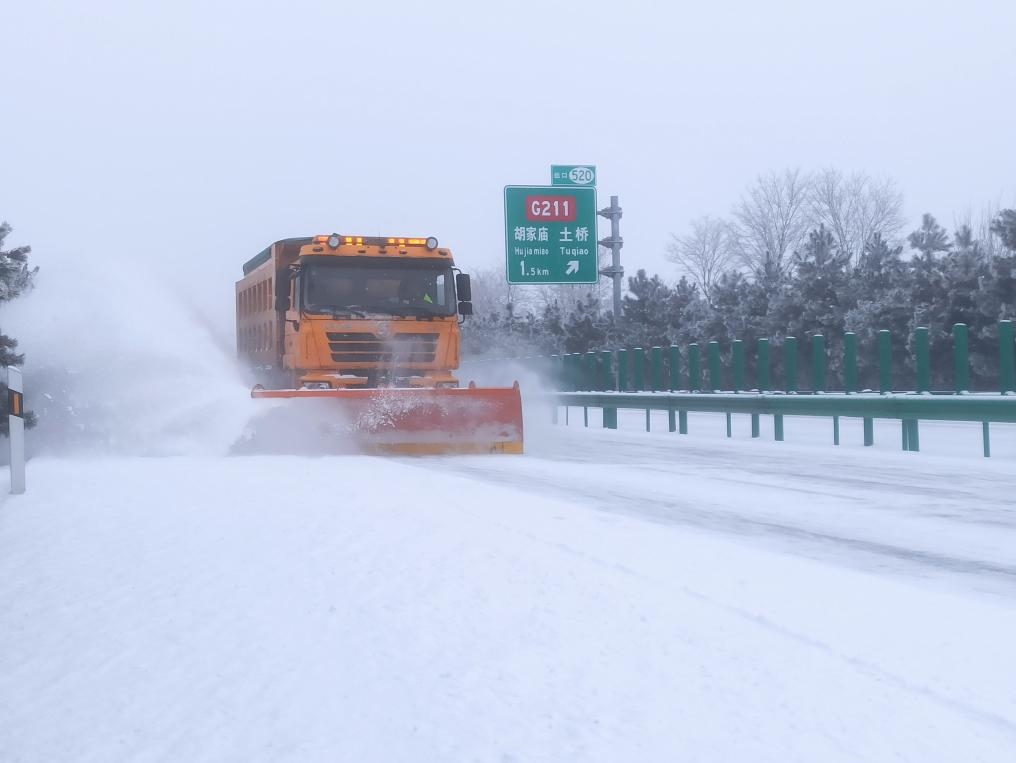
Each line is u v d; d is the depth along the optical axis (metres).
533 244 24.72
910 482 12.20
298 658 5.21
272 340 18.27
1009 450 17.14
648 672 4.86
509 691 4.64
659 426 26.62
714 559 7.36
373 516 9.07
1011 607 6.14
